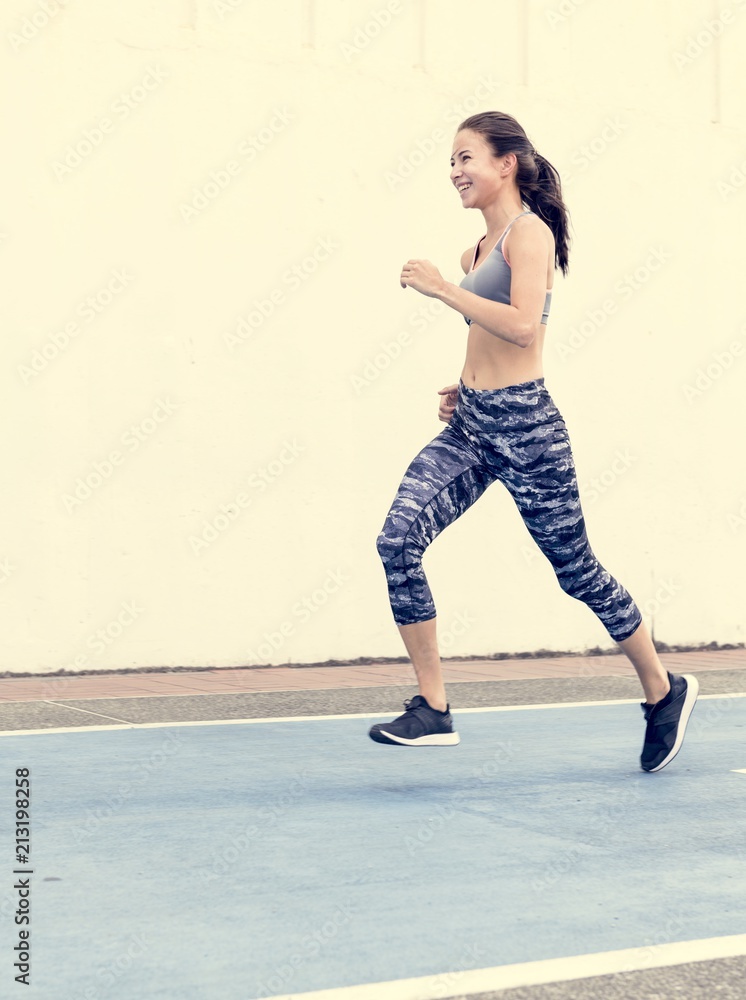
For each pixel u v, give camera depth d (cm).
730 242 968
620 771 433
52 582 724
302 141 801
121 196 746
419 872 299
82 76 737
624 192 922
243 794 388
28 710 576
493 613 866
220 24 778
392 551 398
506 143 411
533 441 400
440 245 849
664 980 230
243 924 257
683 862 312
